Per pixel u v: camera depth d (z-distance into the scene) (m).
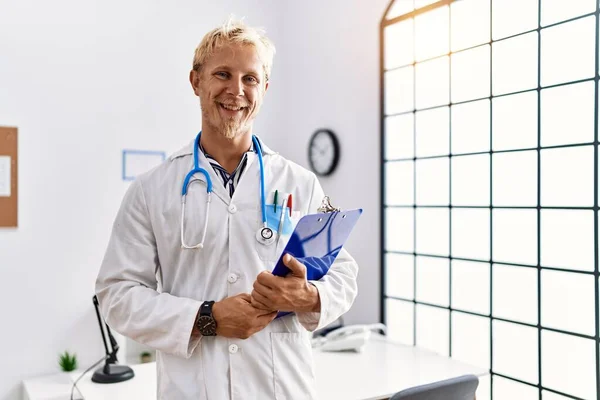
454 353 2.29
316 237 1.03
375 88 2.64
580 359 1.81
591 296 1.78
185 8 2.97
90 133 2.71
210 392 1.08
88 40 2.70
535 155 1.96
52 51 2.61
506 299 2.07
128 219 1.17
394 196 2.59
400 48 2.54
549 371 1.92
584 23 1.80
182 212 1.14
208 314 1.04
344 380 1.83
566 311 1.86
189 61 2.99
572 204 1.84
